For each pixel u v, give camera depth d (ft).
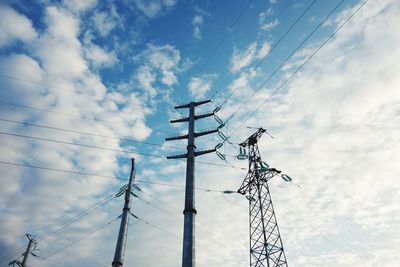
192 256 82.58
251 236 124.36
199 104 123.75
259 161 141.08
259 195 131.95
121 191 132.36
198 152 106.52
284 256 112.68
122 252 112.06
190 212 90.43
